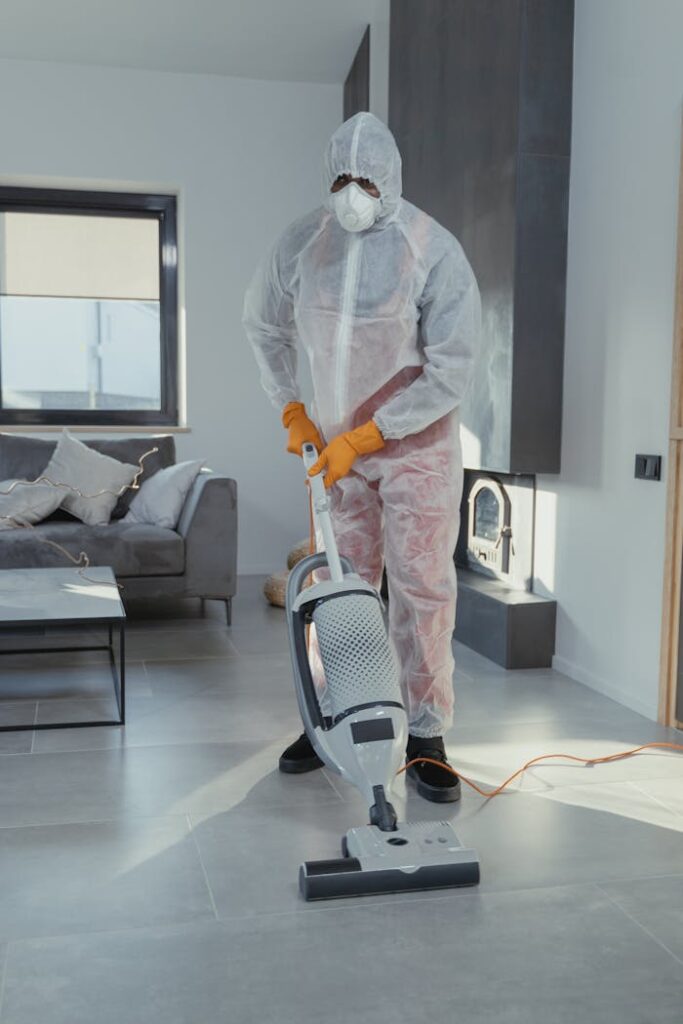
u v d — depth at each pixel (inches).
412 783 98.0
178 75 205.5
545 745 110.2
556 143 136.0
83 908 72.5
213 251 210.5
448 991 62.7
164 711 120.5
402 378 94.4
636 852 83.3
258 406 214.8
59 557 162.6
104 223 215.9
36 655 146.9
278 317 99.5
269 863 80.2
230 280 211.6
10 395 215.9
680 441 114.3
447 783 94.2
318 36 198.5
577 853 82.9
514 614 141.6
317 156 212.7
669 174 115.7
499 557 159.0
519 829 87.6
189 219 208.8
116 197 214.1
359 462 95.7
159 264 219.0
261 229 211.9
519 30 133.6
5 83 198.5
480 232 145.2
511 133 135.9
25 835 85.1
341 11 193.0
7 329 214.5
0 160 199.8
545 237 136.9
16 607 116.0
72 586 129.9
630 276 123.4
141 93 204.1
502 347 139.3
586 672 135.1
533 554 150.2
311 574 104.8
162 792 95.2
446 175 156.7
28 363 216.1
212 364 212.4
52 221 213.8
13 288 213.8
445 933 69.7
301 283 93.0
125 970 64.5
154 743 109.1
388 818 78.3
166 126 205.9
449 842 78.7
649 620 121.3
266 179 211.2
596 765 104.1
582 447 135.3
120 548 163.9
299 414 100.3
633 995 62.6
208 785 97.0
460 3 150.6
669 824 89.2
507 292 137.7
